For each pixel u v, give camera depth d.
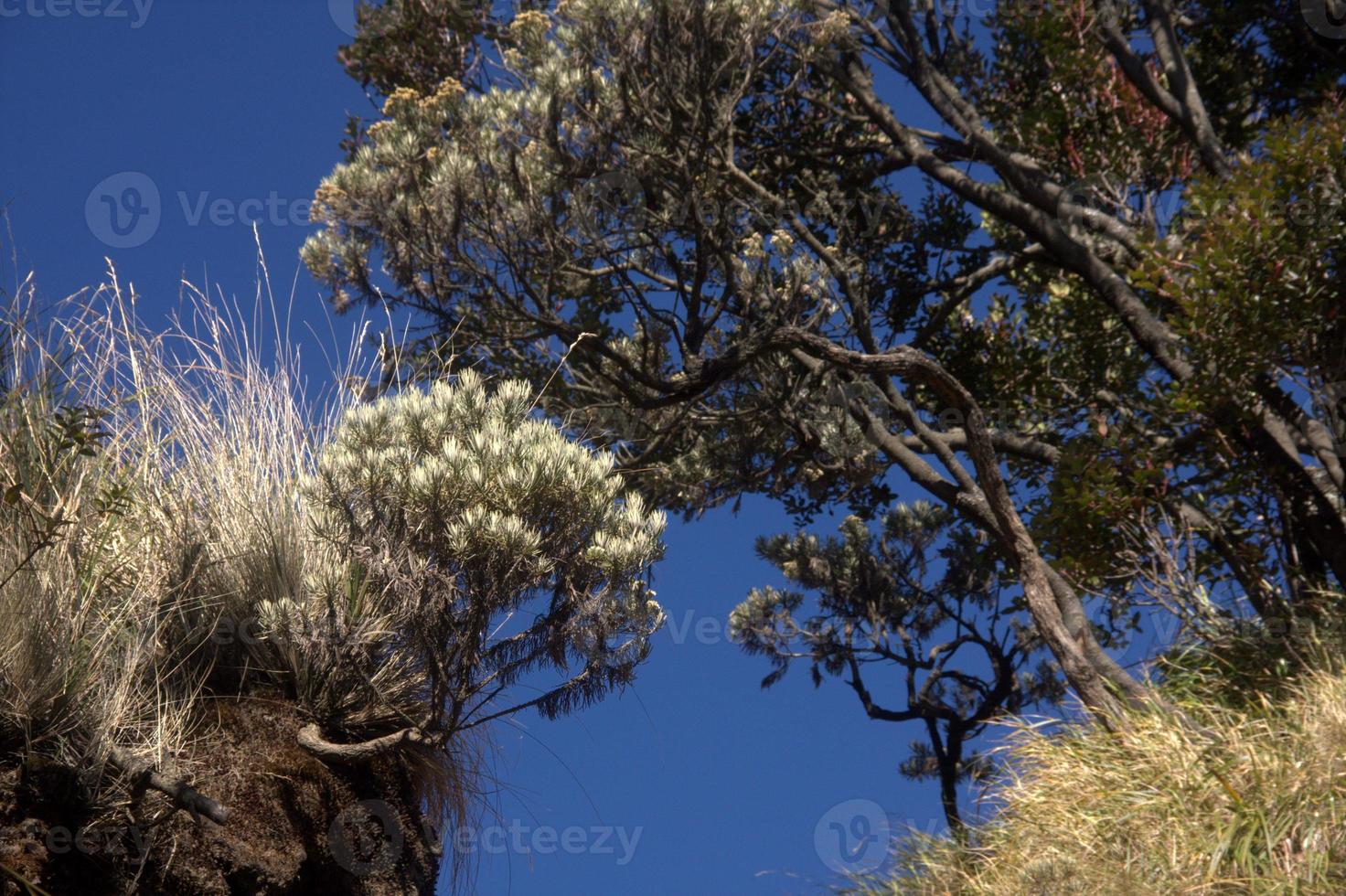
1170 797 3.99
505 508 3.69
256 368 4.28
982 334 8.34
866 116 7.98
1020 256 7.98
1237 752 4.05
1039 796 4.40
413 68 7.90
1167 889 3.66
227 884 3.22
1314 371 5.18
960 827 4.73
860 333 7.03
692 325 6.41
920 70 7.52
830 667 8.98
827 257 7.05
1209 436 5.70
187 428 4.11
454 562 3.68
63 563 3.30
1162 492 5.58
